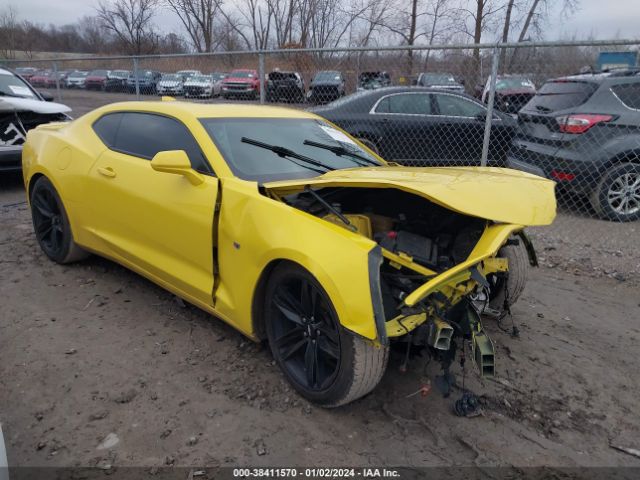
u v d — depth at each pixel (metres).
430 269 2.81
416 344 2.55
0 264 4.61
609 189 6.39
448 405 2.84
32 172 4.52
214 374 3.04
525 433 2.64
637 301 4.36
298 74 8.21
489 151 7.52
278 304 2.83
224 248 3.01
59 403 2.73
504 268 2.85
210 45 34.12
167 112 3.67
